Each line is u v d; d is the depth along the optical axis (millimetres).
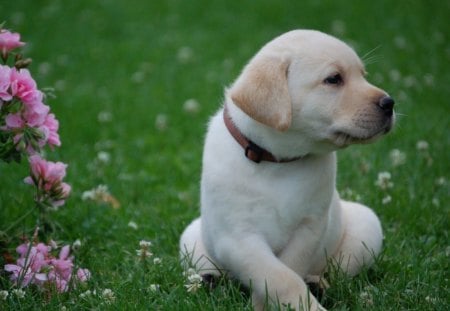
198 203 8055
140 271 6004
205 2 18875
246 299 5512
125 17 17984
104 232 7113
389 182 7871
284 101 5074
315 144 5312
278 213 5312
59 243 6270
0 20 17359
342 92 5199
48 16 17922
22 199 7512
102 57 15039
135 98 12414
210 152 5543
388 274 5980
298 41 5336
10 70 5652
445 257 6270
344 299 5457
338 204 5984
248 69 5266
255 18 17328
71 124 11000
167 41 16016
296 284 5090
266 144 5285
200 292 5473
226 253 5379
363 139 5191
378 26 15992
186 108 11562
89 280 5879
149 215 7559
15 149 5707
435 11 16938
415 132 9781
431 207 7309
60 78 13727
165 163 9531
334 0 18062
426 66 13477
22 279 5570
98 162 9172
